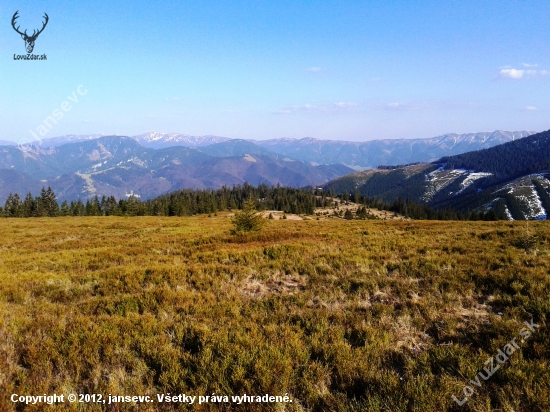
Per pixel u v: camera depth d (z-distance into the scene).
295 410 3.60
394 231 19.20
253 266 10.34
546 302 5.86
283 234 18.38
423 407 3.43
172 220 50.25
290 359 4.44
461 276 7.98
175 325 5.73
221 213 105.94
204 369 4.27
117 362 4.66
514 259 9.19
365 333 5.28
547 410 3.28
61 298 7.96
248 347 4.86
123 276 9.46
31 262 12.67
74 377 4.34
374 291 7.60
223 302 6.90
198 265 10.65
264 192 168.88
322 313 6.19
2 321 6.00
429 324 5.57
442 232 17.33
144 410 3.62
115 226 35.31
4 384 4.07
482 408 3.38
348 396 3.87
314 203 143.75
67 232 28.20
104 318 6.20
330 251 12.19
